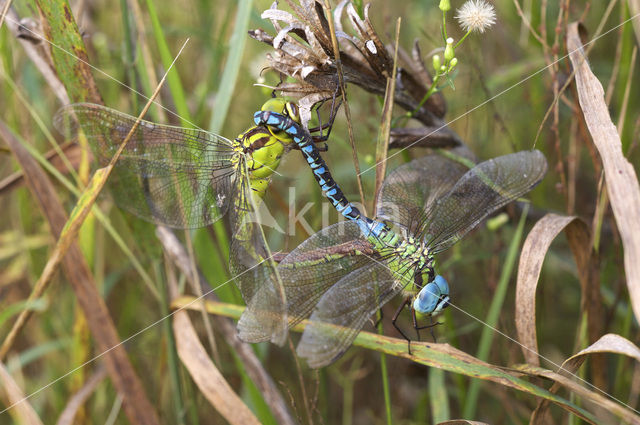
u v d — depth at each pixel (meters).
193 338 0.58
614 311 0.61
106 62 0.65
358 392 0.66
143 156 0.57
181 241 0.61
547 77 0.63
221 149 0.57
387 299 0.55
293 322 0.54
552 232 0.56
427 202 0.56
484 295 0.64
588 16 0.66
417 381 0.66
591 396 0.53
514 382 0.54
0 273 0.67
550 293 0.66
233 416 0.58
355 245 0.55
